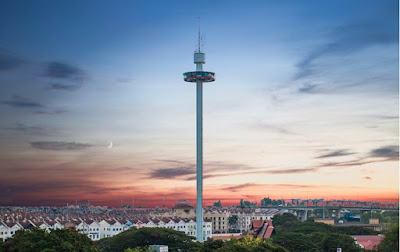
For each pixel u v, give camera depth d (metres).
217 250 163.12
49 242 135.38
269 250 156.12
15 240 139.75
